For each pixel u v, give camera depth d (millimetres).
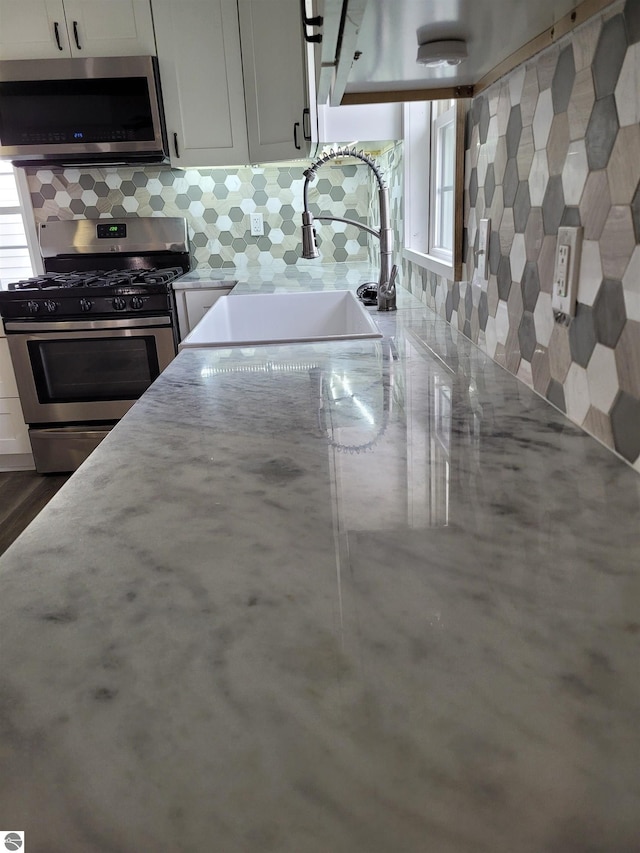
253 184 3365
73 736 365
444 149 2088
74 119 2861
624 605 462
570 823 301
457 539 561
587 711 366
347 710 374
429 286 1881
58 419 3006
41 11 2797
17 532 2600
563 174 826
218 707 382
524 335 1021
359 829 302
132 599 497
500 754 340
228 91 2936
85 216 3408
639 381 667
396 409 943
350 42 756
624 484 657
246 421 921
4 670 423
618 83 667
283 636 444
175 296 2945
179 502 665
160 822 311
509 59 993
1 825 313
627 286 674
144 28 2838
